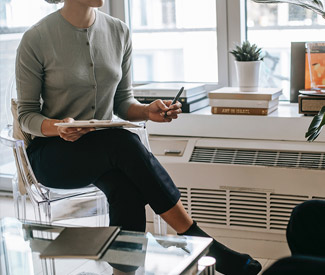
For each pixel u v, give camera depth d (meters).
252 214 2.38
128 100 2.33
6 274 1.57
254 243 2.41
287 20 2.73
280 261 0.79
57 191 2.17
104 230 1.61
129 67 2.35
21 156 2.08
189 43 2.92
